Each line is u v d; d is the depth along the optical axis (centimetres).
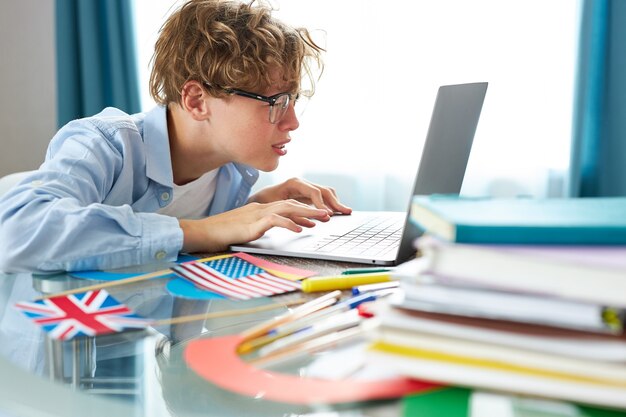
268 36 114
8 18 242
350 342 47
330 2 236
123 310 57
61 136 113
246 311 60
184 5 121
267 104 114
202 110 116
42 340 51
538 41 222
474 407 36
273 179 247
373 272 72
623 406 33
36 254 76
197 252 88
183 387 44
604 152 221
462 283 37
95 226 78
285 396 38
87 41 240
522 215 41
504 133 227
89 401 41
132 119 124
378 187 239
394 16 232
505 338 35
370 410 37
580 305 35
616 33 214
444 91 74
